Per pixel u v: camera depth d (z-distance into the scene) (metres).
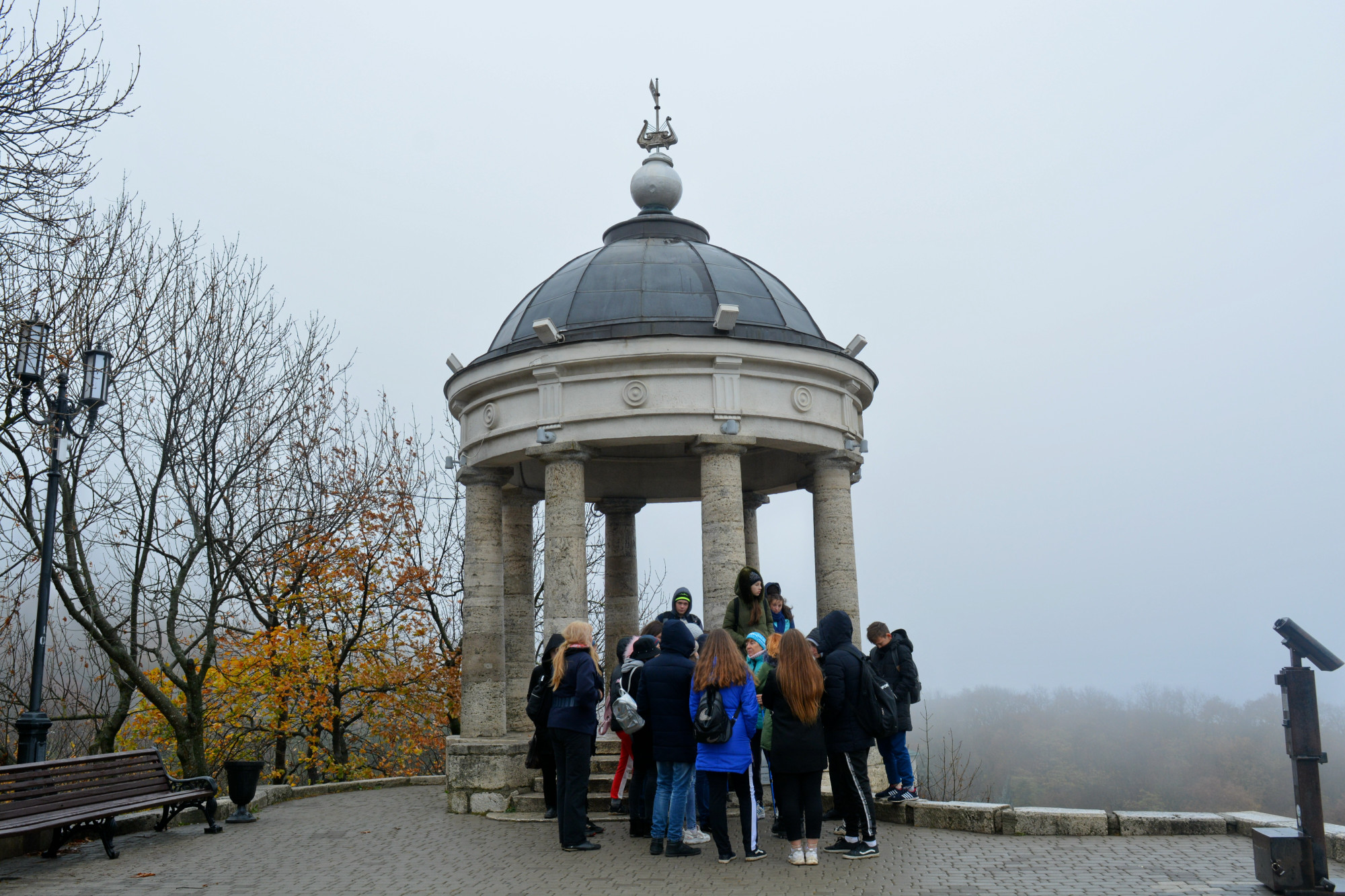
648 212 16.77
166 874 8.88
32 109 12.10
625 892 7.59
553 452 13.09
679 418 12.88
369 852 9.91
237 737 21.98
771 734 8.52
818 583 14.12
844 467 14.34
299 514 22.19
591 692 9.38
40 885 8.36
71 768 9.54
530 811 12.20
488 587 14.51
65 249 14.73
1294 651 7.39
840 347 14.13
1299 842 7.14
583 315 13.98
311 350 21.97
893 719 8.85
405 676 24.33
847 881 7.79
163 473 17.53
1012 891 7.35
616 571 18.17
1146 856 8.57
